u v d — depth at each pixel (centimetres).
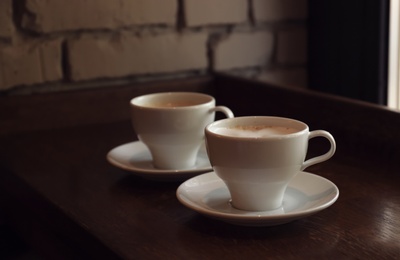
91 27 118
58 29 115
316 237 64
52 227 78
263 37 137
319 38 140
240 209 68
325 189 71
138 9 121
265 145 64
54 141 104
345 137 95
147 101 86
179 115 78
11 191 91
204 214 66
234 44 133
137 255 61
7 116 109
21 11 112
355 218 68
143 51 124
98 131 110
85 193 79
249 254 61
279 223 66
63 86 118
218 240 64
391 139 87
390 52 130
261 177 65
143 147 91
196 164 84
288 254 61
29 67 114
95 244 66
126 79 124
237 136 66
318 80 142
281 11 137
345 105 95
